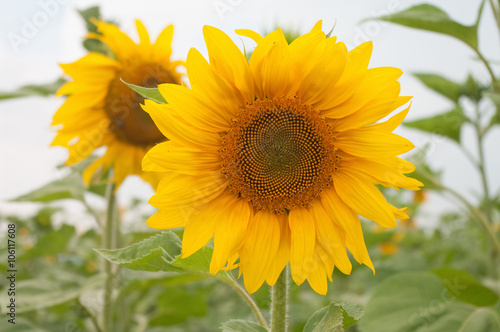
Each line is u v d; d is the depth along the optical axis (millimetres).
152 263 495
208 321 1276
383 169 485
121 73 809
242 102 498
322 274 486
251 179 500
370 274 1182
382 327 740
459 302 777
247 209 500
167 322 1005
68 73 799
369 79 483
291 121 497
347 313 471
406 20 711
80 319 978
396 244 1713
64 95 879
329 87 486
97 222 890
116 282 831
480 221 887
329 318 448
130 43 799
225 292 1515
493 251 1018
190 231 479
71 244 969
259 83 494
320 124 493
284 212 508
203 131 490
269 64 482
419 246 1845
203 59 477
